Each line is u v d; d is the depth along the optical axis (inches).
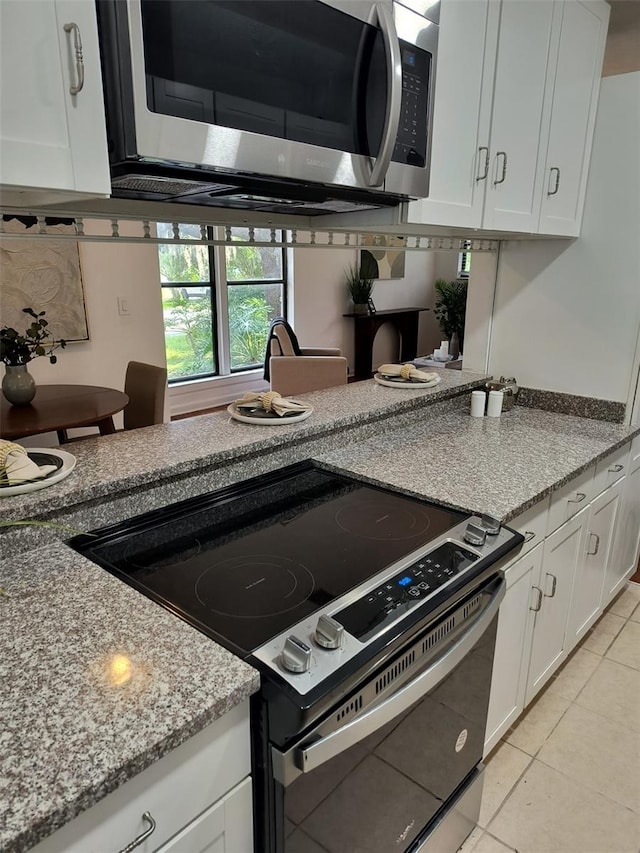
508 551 49.8
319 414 74.0
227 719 32.2
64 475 50.3
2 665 32.4
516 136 69.4
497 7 61.8
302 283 249.9
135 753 26.8
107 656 33.3
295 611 39.3
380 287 285.4
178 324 221.6
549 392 93.7
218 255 223.5
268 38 39.6
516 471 66.2
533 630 69.7
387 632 37.7
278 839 35.2
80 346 166.6
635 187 79.5
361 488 62.5
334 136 45.6
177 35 34.9
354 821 40.7
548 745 72.7
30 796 24.5
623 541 96.0
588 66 77.7
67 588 40.6
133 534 51.3
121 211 52.7
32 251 151.6
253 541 50.3
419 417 86.7
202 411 229.1
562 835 61.2
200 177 41.9
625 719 76.8
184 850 31.7
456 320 271.7
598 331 86.7
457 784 55.4
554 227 80.4
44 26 31.8
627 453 87.5
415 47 51.3
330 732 34.0
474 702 54.3
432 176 60.1
